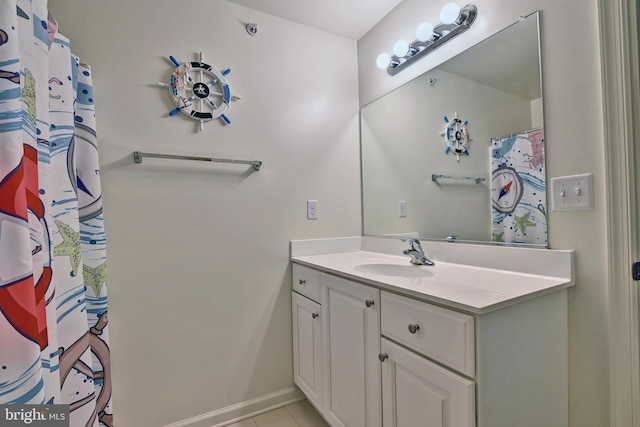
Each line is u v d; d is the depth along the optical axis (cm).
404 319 100
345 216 195
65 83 107
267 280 169
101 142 131
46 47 87
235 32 161
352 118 199
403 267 144
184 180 148
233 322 160
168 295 144
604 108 93
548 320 95
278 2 162
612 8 92
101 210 121
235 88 160
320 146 187
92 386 107
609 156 93
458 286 98
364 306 118
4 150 63
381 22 181
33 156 78
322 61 188
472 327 79
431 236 155
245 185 163
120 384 134
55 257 99
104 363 120
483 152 129
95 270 119
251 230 165
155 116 142
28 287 65
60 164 103
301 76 180
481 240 131
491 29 125
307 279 160
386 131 182
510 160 119
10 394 62
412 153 165
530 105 112
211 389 154
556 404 97
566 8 102
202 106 151
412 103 164
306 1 162
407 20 164
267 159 169
